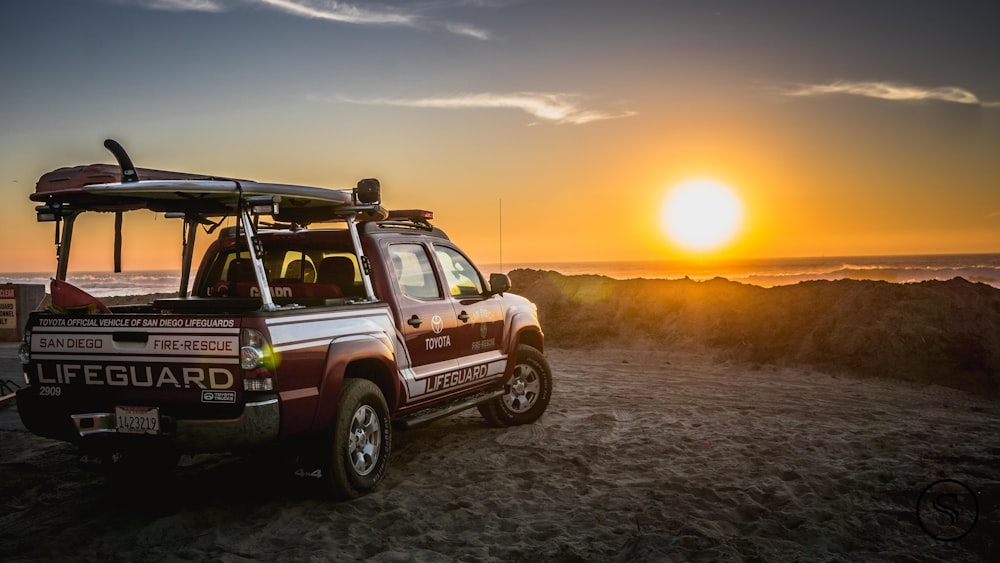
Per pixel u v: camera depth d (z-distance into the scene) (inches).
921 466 230.5
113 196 186.1
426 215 259.3
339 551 168.4
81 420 181.5
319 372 187.6
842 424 299.0
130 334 180.1
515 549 169.6
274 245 244.8
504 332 284.5
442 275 257.0
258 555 166.7
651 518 188.9
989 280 2278.5
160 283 3169.3
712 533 176.9
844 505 197.5
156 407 178.1
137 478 217.8
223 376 172.9
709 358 490.6
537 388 302.8
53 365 187.8
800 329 489.7
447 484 218.2
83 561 162.7
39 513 193.9
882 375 417.1
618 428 289.7
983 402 360.5
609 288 623.8
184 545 171.9
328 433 194.1
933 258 7391.7
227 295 237.0
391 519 188.2
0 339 635.5
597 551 168.7
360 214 231.1
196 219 214.7
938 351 413.1
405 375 225.0
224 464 237.3
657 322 563.8
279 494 207.3
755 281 2997.0
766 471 228.7
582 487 214.8
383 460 214.4
